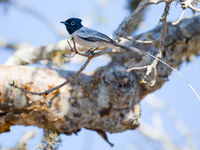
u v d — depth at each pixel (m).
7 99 10.39
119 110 10.85
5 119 10.73
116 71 10.91
